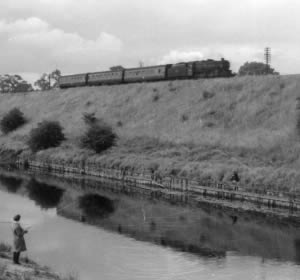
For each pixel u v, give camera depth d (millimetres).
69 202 39438
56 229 29500
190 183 43375
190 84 67562
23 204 38250
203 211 35312
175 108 63688
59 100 87750
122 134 62469
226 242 26625
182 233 28609
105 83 85688
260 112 53469
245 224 31062
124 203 39062
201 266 22281
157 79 74812
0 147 74188
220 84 62875
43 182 51438
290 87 54750
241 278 20625
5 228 29203
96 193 44344
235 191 39250
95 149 58031
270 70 79188
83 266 21953
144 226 30484
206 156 47750
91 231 28953
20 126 83000
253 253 24469
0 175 56656
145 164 49906
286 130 47469
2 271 17094
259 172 39875
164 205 37969
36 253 24031
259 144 46625
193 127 56969
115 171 52750
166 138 56625
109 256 23672
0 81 141250
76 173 58125
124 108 71250
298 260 23391
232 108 57156
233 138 50562
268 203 36625
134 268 21891
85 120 67312
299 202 34625
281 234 28438
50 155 63656
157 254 24125
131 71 79625
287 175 37625
